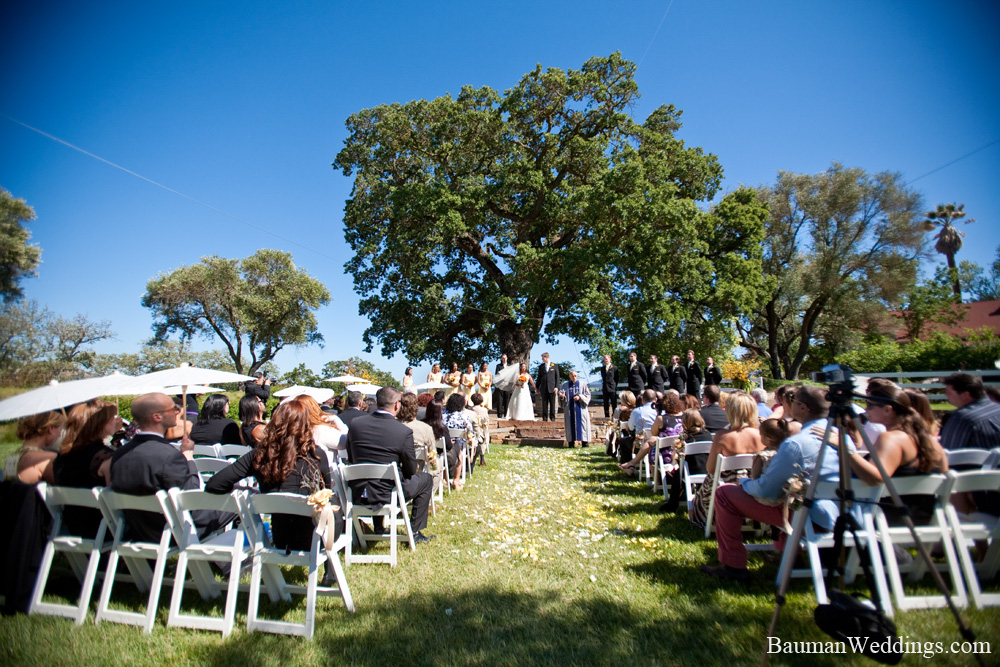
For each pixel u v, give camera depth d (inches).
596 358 1010.7
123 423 216.1
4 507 147.0
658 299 941.2
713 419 279.3
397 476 181.8
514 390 642.8
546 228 1038.4
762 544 165.2
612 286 996.6
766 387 897.5
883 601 127.0
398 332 1072.8
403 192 930.1
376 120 1023.6
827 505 136.6
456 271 1147.3
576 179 1032.2
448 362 1120.8
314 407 191.0
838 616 107.8
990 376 604.4
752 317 1337.4
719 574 161.6
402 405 242.1
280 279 1700.3
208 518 157.4
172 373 284.2
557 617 139.7
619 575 167.2
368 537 195.8
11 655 122.0
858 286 1128.2
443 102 957.8
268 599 157.0
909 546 173.6
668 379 658.2
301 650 125.9
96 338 977.5
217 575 176.4
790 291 1140.5
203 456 225.9
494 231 1084.5
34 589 145.3
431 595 154.9
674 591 153.3
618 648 123.7
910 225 1073.5
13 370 617.3
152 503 139.9
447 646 126.5
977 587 132.2
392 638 130.7
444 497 288.8
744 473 195.5
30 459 154.8
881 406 146.3
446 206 914.7
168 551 141.9
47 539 153.3
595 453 486.0
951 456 156.2
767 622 132.1
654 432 300.8
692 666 115.0
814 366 1333.7
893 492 116.4
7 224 515.8
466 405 398.6
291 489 148.3
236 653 124.3
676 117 1075.9
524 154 1016.2
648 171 920.3
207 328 1685.5
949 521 137.0
